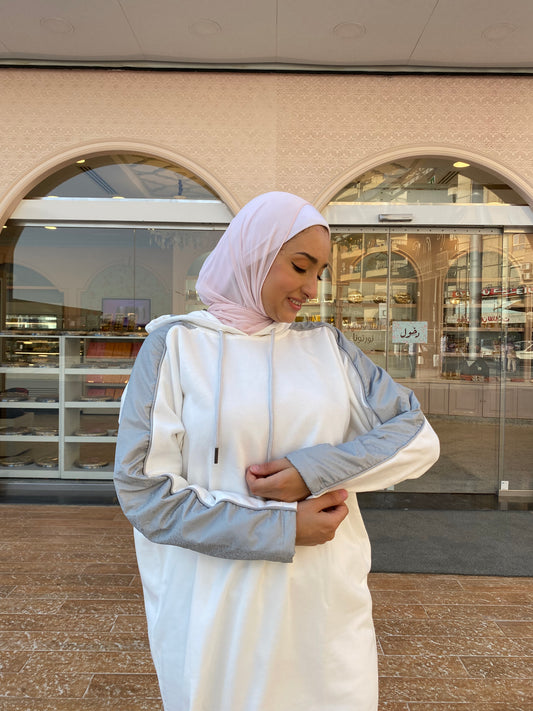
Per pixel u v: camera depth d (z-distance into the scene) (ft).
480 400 15.19
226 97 13.37
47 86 13.30
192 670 2.65
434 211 14.38
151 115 13.38
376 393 3.11
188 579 2.79
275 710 2.69
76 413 15.03
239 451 2.77
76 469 15.07
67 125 13.38
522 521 12.69
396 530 11.99
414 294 15.03
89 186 14.11
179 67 13.17
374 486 2.70
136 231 14.49
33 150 13.41
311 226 2.75
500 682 6.61
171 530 2.52
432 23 11.43
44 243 14.51
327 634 2.75
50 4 10.80
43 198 14.07
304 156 13.46
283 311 2.92
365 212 14.32
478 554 10.61
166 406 2.79
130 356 14.88
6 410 15.06
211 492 2.68
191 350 2.93
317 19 11.28
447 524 12.42
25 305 14.74
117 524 12.01
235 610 2.68
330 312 15.03
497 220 14.40
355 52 12.60
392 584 9.27
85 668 6.72
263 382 2.90
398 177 14.30
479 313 15.12
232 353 2.96
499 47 12.35
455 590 9.07
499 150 13.58
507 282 14.98
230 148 13.42
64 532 11.46
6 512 12.81
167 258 14.53
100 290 14.65
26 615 7.97
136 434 2.69
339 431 2.97
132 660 6.89
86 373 14.97
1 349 14.87
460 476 15.14
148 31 11.78
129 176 14.05
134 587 8.91
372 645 2.98
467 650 7.29
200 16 11.19
